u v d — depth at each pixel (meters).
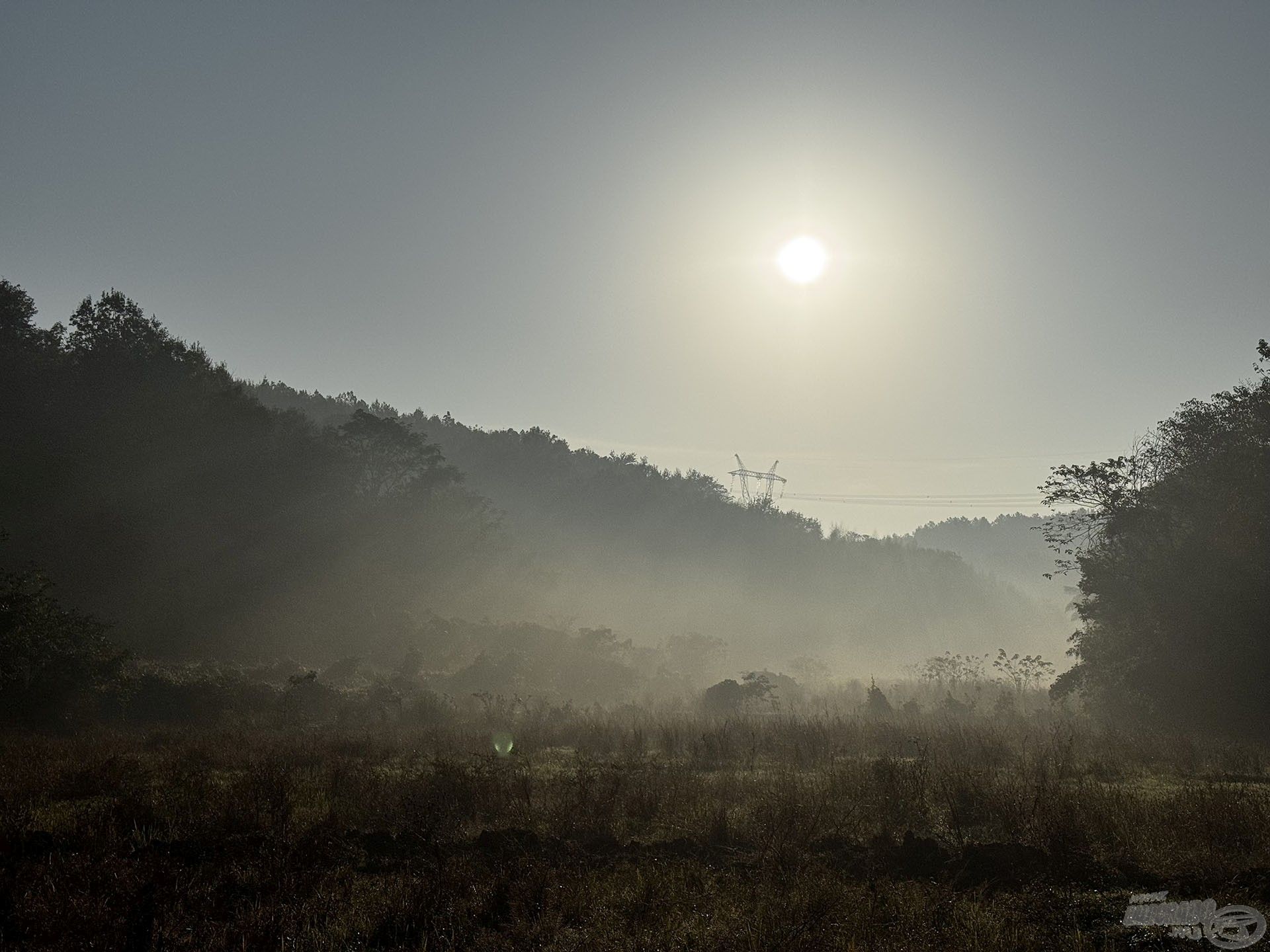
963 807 10.67
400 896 6.84
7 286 57.41
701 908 6.79
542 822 10.02
